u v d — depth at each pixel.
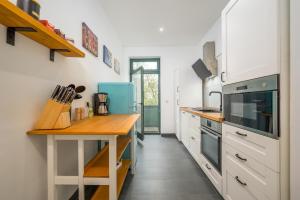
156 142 4.52
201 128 2.66
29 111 1.30
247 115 1.43
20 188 1.22
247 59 1.44
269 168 1.18
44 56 1.47
